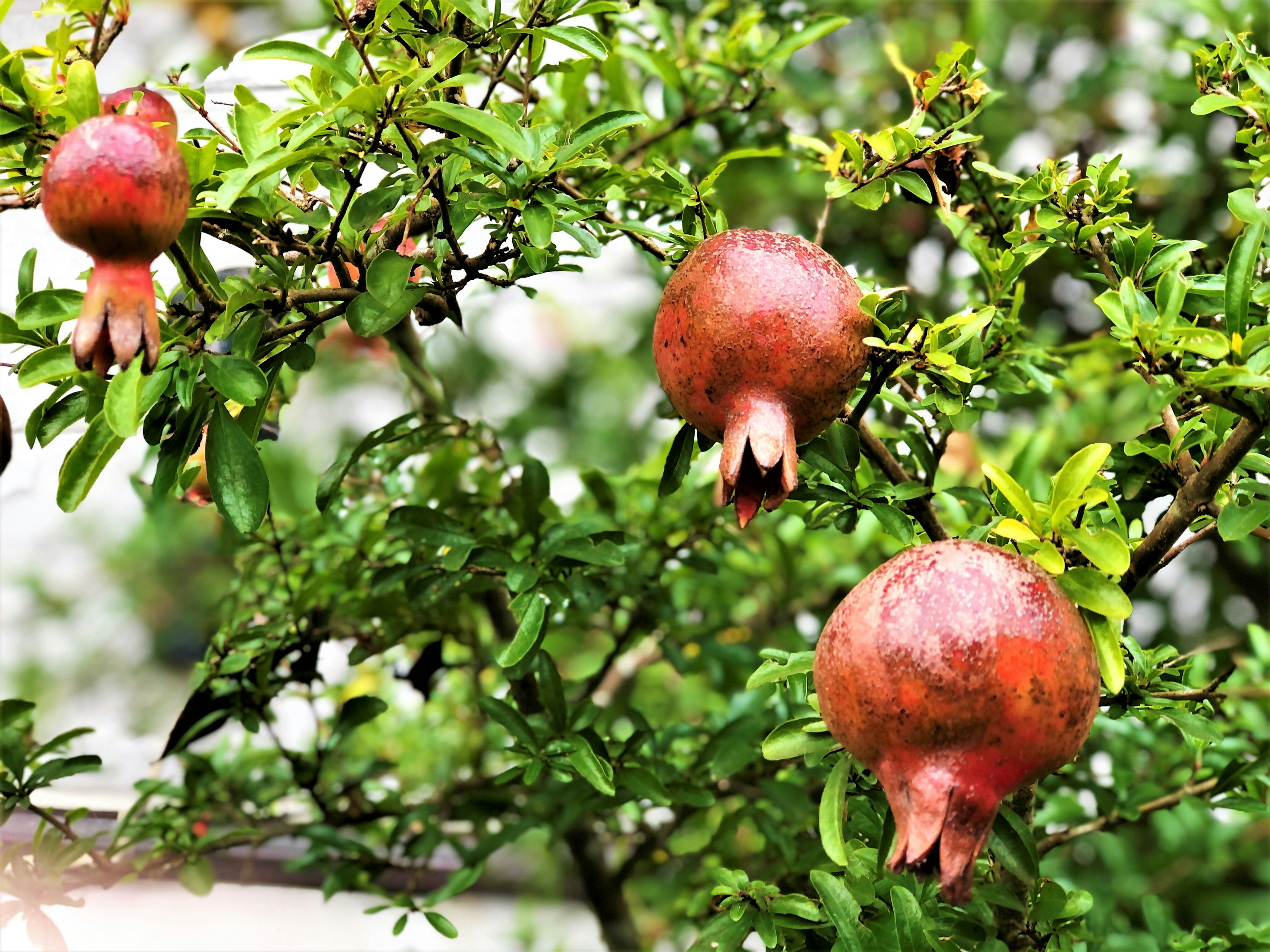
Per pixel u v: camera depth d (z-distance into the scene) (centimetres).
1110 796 114
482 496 127
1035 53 175
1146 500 102
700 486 131
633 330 213
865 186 99
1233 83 101
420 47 92
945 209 103
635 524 131
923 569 83
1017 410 152
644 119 94
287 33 110
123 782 139
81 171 83
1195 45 122
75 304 91
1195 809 138
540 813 125
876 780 97
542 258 93
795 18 137
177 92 96
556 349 212
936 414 100
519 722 104
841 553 146
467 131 90
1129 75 164
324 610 121
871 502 96
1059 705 82
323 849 121
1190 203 147
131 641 170
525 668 106
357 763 143
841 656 83
